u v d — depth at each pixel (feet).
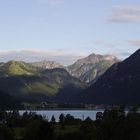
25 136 515.91
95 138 506.48
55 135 531.09
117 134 474.49
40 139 515.91
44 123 525.34
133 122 474.90
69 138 522.88
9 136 515.91
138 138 460.96
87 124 593.83
